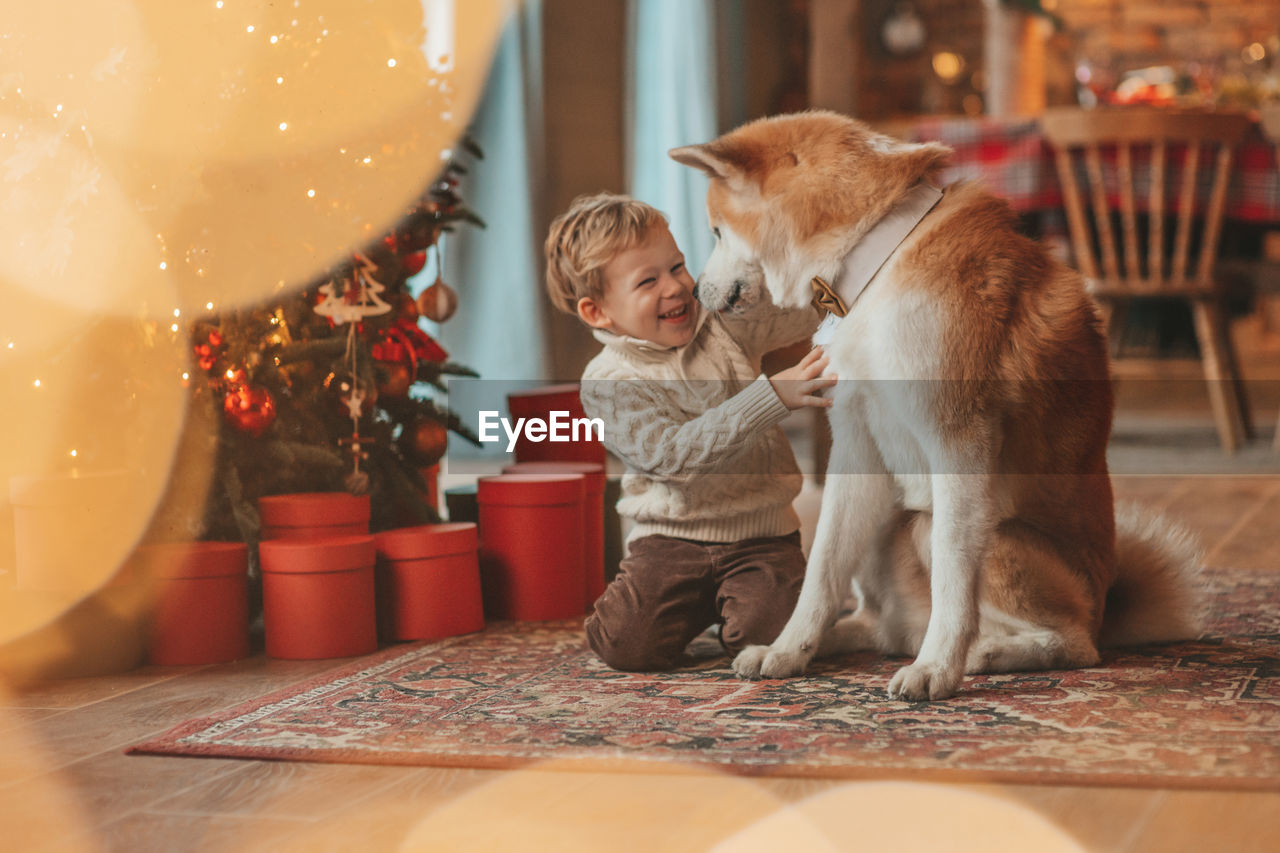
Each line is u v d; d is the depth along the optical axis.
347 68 2.23
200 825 1.25
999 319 1.64
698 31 5.47
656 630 1.86
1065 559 1.75
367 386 2.25
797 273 1.71
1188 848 1.11
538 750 1.44
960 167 4.22
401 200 2.36
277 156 2.17
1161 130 3.91
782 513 1.99
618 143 5.23
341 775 1.39
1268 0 7.41
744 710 1.59
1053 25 5.54
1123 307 4.25
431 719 1.59
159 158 2.09
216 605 2.02
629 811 1.25
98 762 1.47
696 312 2.00
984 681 1.69
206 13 2.10
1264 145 3.98
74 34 2.09
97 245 2.03
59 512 1.93
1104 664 1.77
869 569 1.89
